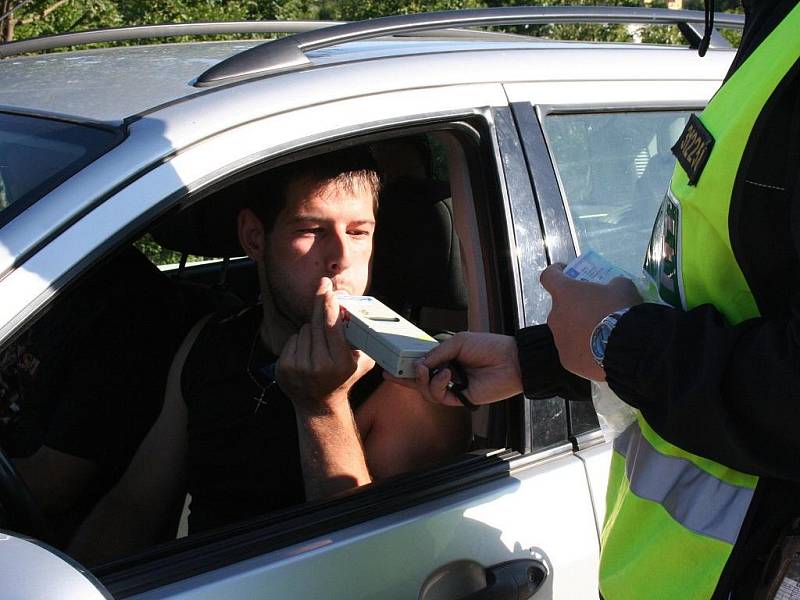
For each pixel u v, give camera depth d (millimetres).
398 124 1658
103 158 1409
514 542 1643
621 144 2014
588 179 1934
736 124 1183
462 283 2061
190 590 1351
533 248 1773
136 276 2176
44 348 2025
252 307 1947
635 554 1362
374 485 1609
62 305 2051
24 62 2082
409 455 1836
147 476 1923
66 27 8656
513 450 1724
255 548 1435
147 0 8992
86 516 1990
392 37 2215
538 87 1878
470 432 1889
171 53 2070
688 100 2127
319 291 1795
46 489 2012
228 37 7957
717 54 2277
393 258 2121
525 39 2361
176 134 1450
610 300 1337
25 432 2006
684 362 1200
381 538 1512
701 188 1243
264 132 1515
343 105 1604
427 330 2088
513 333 1731
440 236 2049
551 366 1444
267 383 1838
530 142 1821
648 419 1256
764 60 1186
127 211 1374
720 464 1241
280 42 1684
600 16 2184
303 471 1710
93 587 1109
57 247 1322
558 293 1385
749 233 1191
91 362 2051
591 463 1762
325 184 1775
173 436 1926
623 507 1399
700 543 1280
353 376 1684
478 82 1787
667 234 1383
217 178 1459
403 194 2090
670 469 1334
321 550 1457
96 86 1725
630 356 1244
